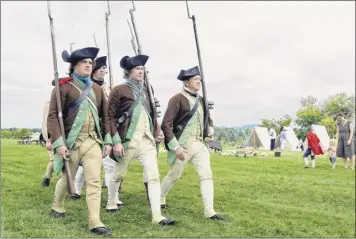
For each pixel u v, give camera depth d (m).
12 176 8.53
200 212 6.64
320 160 18.33
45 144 7.37
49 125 5.19
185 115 6.27
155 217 5.75
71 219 5.70
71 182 5.17
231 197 8.09
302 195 8.81
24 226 5.30
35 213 5.84
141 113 5.93
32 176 8.70
